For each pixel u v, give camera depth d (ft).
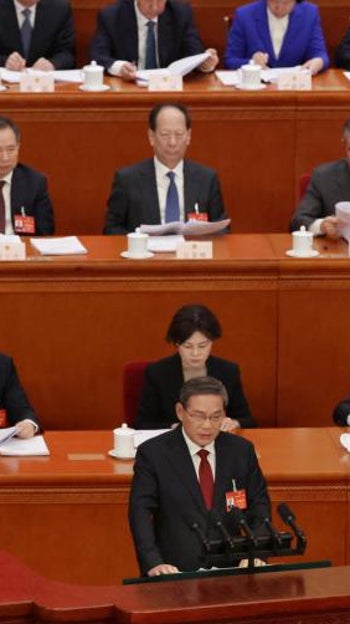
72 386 56.75
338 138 68.95
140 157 68.54
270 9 74.28
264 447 49.37
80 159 68.33
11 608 29.45
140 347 56.49
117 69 71.26
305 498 47.52
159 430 50.08
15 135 61.62
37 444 49.16
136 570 47.60
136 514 41.14
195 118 68.13
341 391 57.26
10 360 51.57
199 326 49.67
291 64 74.49
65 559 47.47
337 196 61.93
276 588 30.25
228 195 69.36
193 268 55.67
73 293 55.83
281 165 69.10
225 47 79.05
